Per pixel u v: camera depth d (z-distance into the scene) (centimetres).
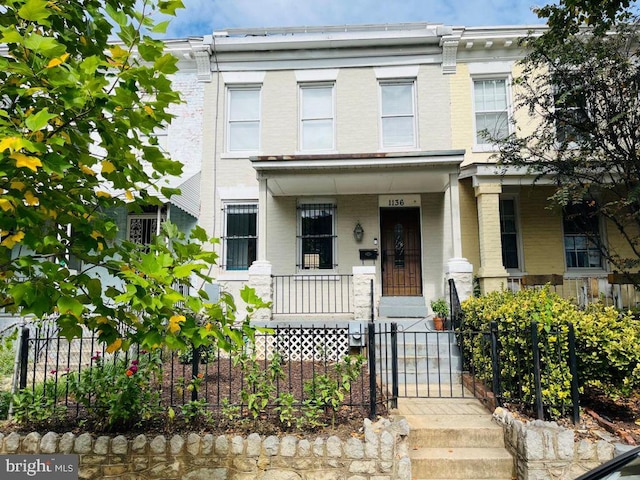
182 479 414
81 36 287
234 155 1065
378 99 1067
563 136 837
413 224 1059
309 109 1084
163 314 265
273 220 1052
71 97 221
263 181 895
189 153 1070
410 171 878
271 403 505
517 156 860
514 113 1021
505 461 438
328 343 812
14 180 236
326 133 1074
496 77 1060
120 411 442
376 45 1071
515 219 1052
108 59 286
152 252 271
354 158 855
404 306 984
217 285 959
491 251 926
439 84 1058
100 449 422
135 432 448
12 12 253
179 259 279
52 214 268
